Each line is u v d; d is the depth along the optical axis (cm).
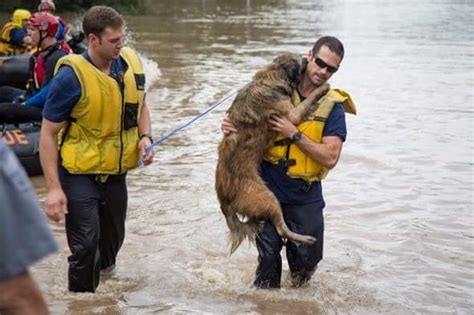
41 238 377
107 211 964
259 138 941
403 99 2489
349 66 3288
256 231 964
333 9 6931
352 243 1183
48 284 991
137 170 1577
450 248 1176
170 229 1233
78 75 891
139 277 1032
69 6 5788
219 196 971
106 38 888
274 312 928
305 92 958
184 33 4600
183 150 1753
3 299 378
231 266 1086
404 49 3975
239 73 2988
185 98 2403
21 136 1502
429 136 1948
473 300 991
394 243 1192
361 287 1014
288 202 956
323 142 941
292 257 985
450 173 1608
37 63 1481
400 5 7531
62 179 926
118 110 917
